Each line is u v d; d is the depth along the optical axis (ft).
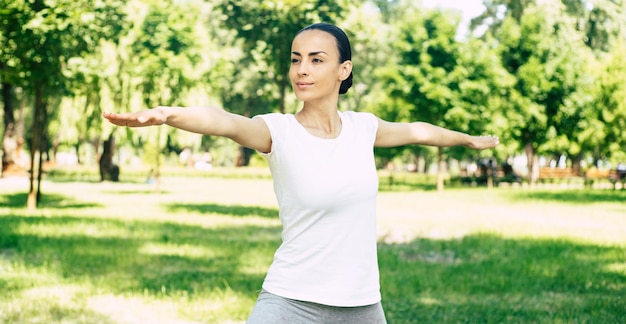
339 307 9.71
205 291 26.23
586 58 131.75
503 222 56.90
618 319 23.22
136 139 109.91
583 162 184.75
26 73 55.36
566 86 122.31
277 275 9.79
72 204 68.18
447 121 111.24
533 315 23.56
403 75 111.86
